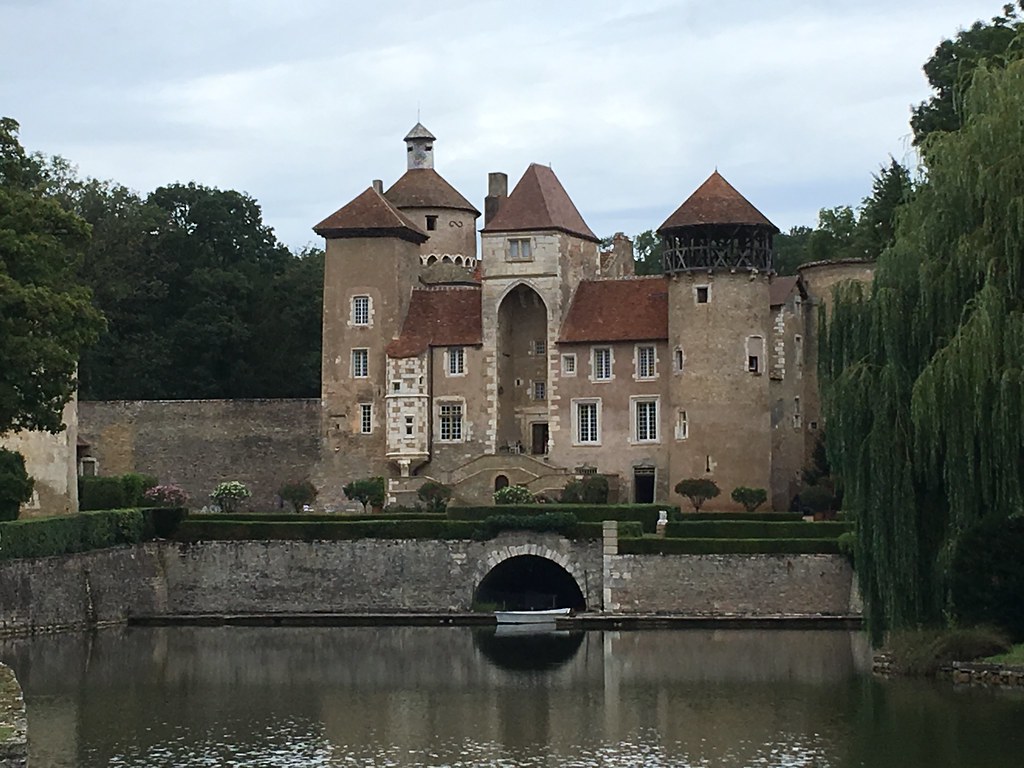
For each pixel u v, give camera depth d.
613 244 132.50
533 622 90.56
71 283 78.56
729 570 90.38
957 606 66.12
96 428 120.06
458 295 115.31
